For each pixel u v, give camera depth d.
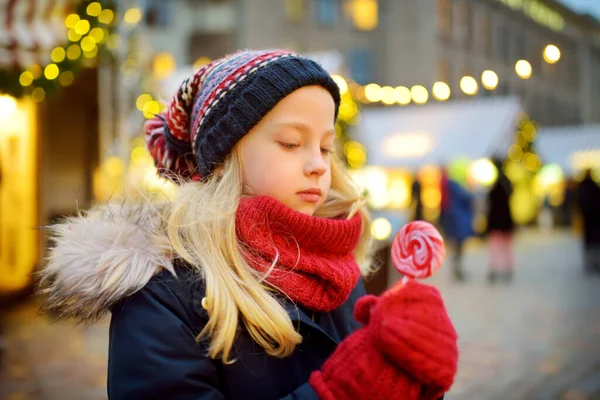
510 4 30.31
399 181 19.53
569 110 34.72
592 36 36.12
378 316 1.02
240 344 1.12
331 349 1.19
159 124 1.53
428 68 26.16
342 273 1.19
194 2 24.59
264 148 1.20
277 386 1.14
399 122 18.44
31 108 7.77
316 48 25.83
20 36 5.30
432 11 26.25
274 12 25.02
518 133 19.02
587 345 5.41
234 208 1.17
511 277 10.05
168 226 1.17
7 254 7.23
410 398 1.00
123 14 6.87
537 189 24.00
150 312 1.11
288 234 1.19
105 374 4.50
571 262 12.26
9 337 5.57
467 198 10.02
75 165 8.87
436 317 1.01
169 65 11.09
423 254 1.03
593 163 24.41
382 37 26.39
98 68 7.59
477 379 4.44
